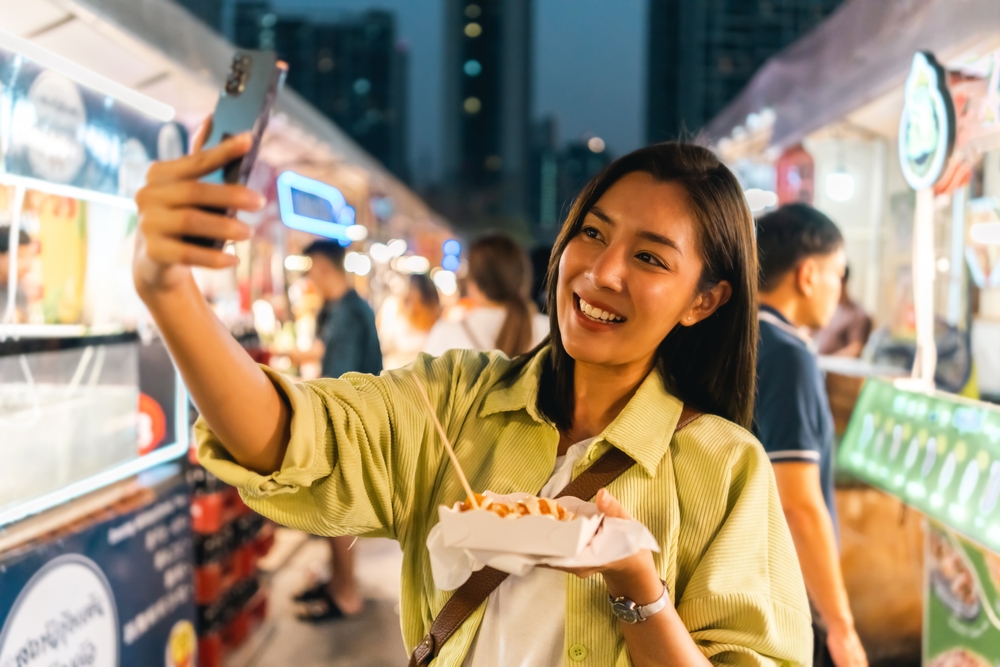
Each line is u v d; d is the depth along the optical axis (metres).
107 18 2.58
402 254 17.47
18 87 2.22
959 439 2.47
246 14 69.31
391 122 76.88
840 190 3.94
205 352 0.89
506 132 80.81
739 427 1.24
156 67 3.09
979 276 2.59
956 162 2.68
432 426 1.25
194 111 3.63
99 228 2.69
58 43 2.70
